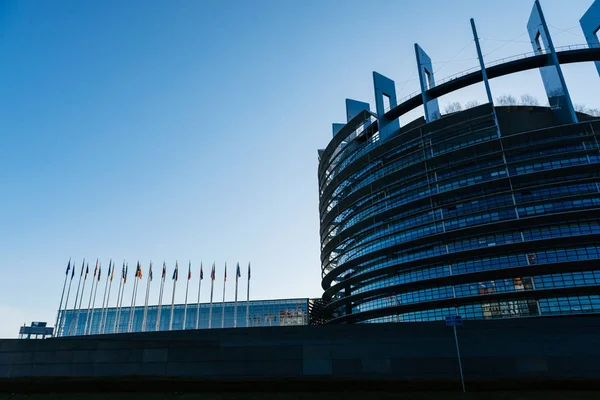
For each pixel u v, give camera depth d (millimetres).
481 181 67688
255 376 34438
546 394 26125
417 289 69250
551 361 33062
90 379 30078
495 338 34281
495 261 62531
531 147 65125
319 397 26141
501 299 60844
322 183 107375
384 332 35562
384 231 78062
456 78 80062
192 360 35281
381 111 89250
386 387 28828
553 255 58906
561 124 69562
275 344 35719
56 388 29391
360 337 35531
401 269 72438
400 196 77125
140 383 29375
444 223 68188
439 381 28953
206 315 133625
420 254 70312
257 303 131125
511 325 34938
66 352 35531
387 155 83312
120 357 35469
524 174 62719
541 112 73750
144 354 35531
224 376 34625
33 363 35125
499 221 62031
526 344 33781
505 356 33625
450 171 72250
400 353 34688
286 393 28016
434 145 74688
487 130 70562
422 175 74125
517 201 63688
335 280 94562
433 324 36406
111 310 140750
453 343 34594
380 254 76562
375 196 83188
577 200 59844
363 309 79562
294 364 35000
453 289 64938
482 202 66312
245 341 36125
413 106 87312
